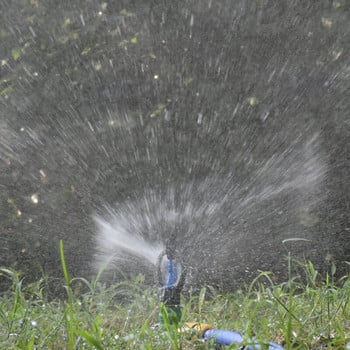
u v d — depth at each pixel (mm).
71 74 17844
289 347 6379
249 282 14562
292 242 16531
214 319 8977
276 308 7738
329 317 7730
